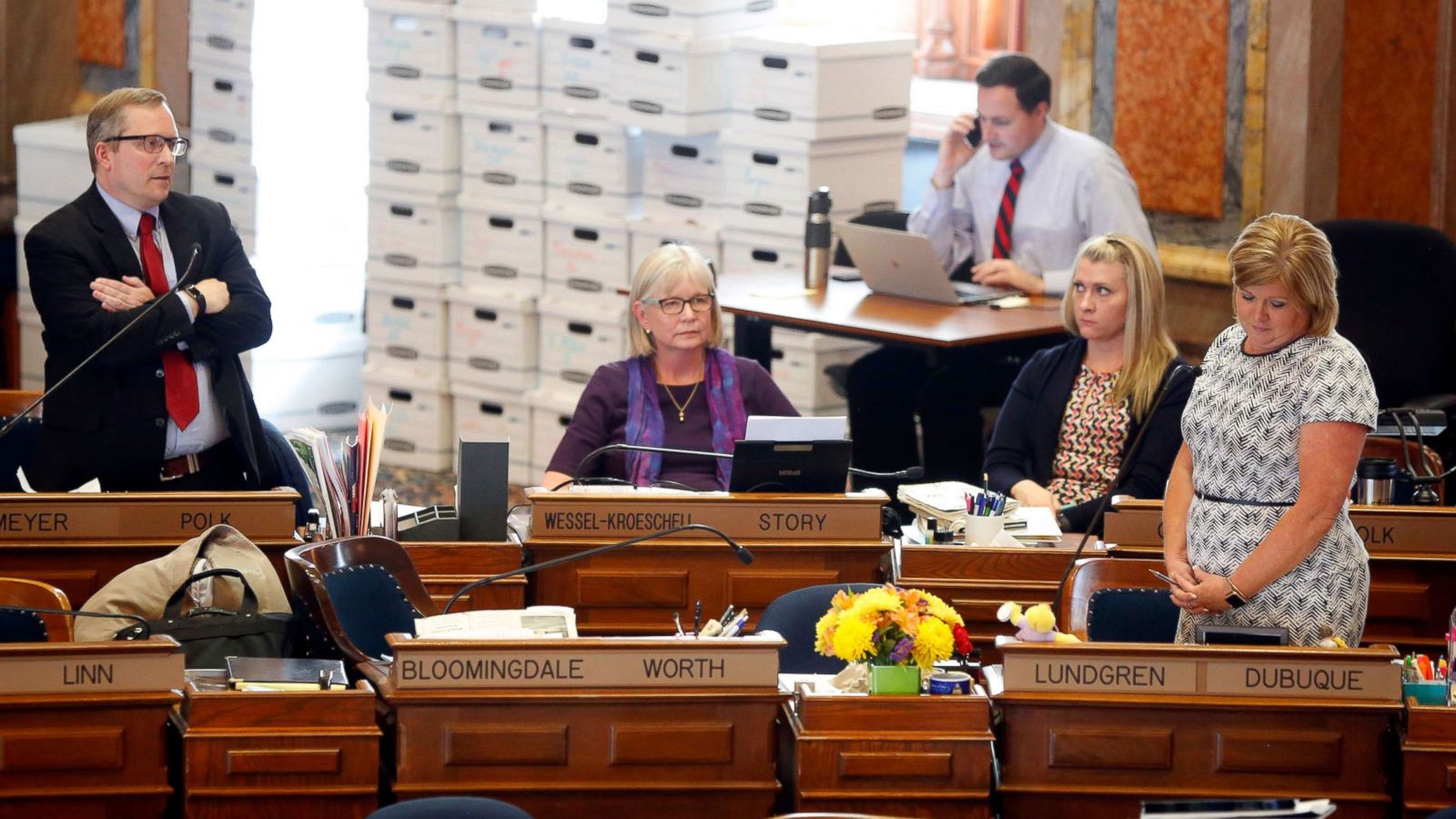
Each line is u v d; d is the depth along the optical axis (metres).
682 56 19.06
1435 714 9.31
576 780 9.40
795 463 11.84
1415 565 11.70
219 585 10.84
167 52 23.77
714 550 11.75
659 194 20.02
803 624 10.87
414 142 21.12
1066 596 10.95
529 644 9.30
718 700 9.41
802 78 18.81
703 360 13.81
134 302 12.05
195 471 12.64
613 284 20.31
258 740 9.16
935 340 15.98
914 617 9.36
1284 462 9.77
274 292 21.88
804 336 19.19
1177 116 19.23
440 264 21.27
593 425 13.66
